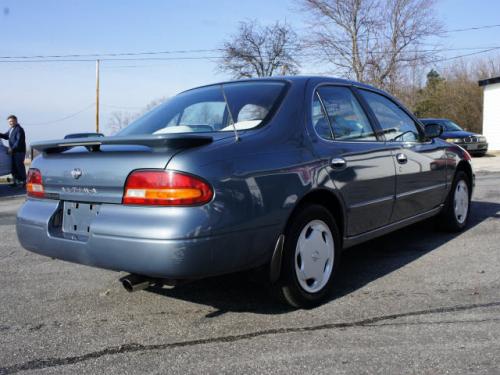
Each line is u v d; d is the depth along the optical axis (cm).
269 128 319
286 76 381
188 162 267
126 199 277
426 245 496
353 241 376
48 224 313
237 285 385
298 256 323
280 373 249
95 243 283
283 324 310
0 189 1228
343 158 353
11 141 1238
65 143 305
